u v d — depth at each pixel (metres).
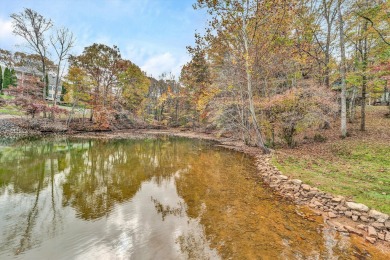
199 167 12.34
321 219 6.03
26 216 5.94
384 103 28.72
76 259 4.23
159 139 27.77
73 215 6.09
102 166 11.90
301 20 18.38
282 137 16.56
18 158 12.45
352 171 9.06
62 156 13.77
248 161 14.18
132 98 39.97
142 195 7.81
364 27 15.38
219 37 16.80
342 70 15.29
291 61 19.14
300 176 9.13
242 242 4.88
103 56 32.50
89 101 31.25
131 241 4.89
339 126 18.03
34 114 25.17
